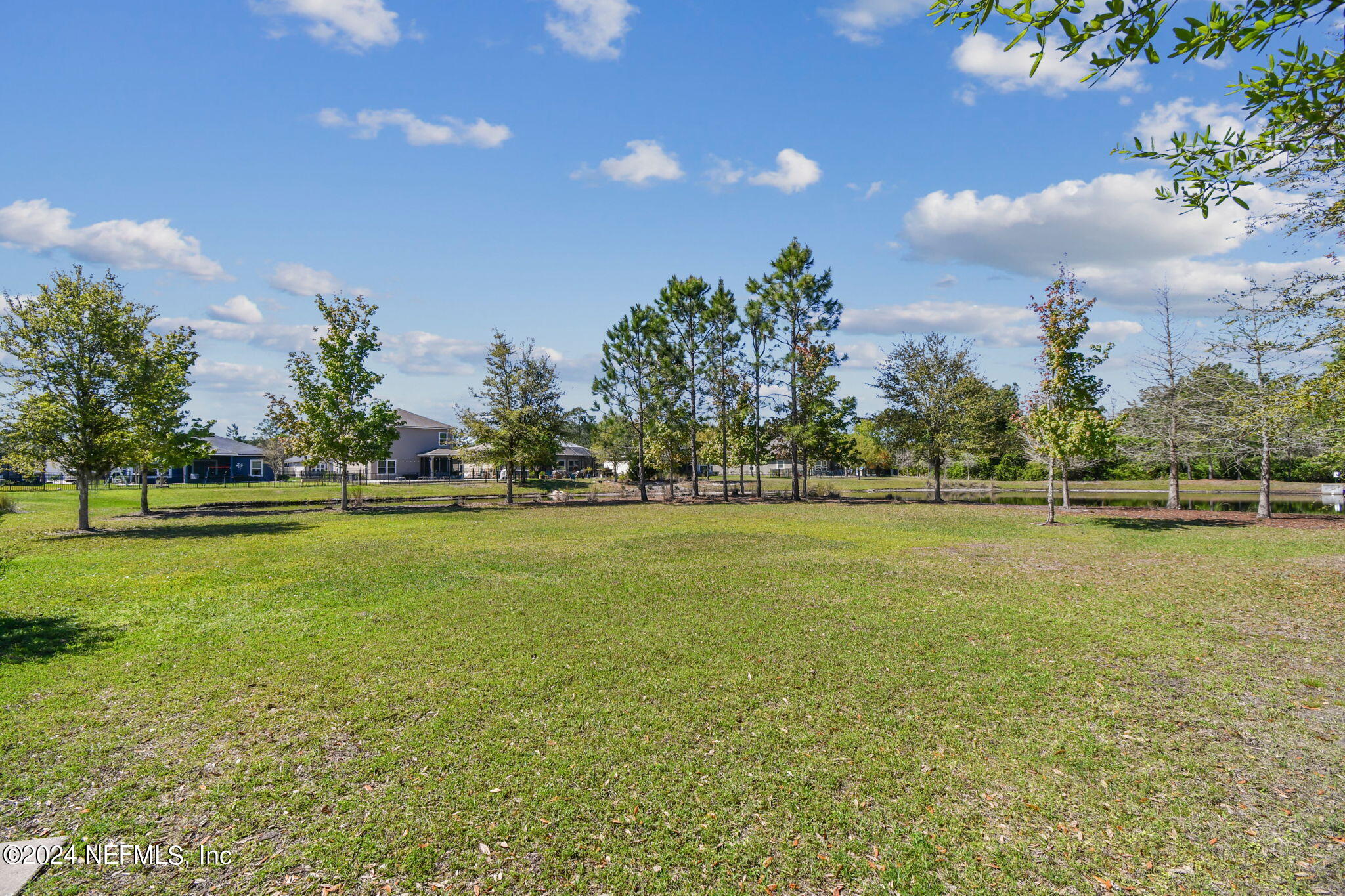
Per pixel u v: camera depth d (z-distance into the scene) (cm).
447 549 1595
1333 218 959
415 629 848
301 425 2956
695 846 384
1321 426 1741
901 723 550
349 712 578
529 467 3566
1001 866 367
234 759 492
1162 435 2658
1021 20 300
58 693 627
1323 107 304
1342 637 786
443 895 344
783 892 347
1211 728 540
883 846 385
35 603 1000
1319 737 520
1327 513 2456
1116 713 570
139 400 2269
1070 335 2141
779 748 504
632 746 508
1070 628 841
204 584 1144
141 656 736
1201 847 382
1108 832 398
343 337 3023
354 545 1677
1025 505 3066
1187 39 290
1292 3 270
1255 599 988
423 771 473
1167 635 805
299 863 370
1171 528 1939
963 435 3416
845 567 1301
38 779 461
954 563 1347
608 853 379
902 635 807
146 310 2292
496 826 404
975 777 462
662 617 904
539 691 625
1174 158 360
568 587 1113
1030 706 586
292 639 802
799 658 723
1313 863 366
